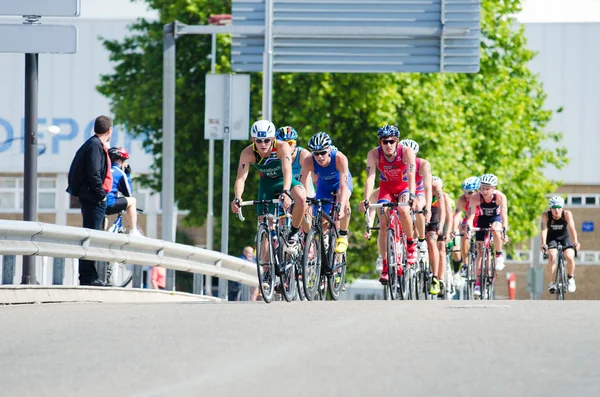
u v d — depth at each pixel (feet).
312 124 298.76
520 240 353.72
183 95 319.27
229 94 174.91
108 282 130.31
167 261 135.54
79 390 48.24
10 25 116.98
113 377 51.60
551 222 175.83
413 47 208.13
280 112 297.74
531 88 354.33
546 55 533.14
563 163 364.79
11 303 99.30
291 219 110.83
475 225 165.89
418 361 55.67
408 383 49.21
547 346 61.26
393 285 124.06
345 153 302.25
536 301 98.78
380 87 294.05
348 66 208.33
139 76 327.06
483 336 65.72
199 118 318.24
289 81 292.81
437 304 92.43
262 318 78.33
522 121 350.02
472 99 329.52
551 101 531.09
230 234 310.45
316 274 116.06
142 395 46.55
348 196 118.32
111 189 126.52
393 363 55.01
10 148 495.00
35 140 115.75
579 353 58.59
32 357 58.90
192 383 49.47
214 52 301.22
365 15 209.97
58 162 494.59
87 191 118.21
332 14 210.18
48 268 121.49
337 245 122.62
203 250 147.33
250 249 236.02
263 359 56.54
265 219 104.88
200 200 318.65
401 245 127.34
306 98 294.46
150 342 64.08
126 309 89.10
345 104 295.89
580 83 530.68
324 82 291.79
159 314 82.94
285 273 108.47
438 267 165.48
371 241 304.50
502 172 335.47
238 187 108.37
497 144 334.85
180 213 458.91
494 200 162.20
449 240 168.76
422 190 140.97
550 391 47.26
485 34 338.54
